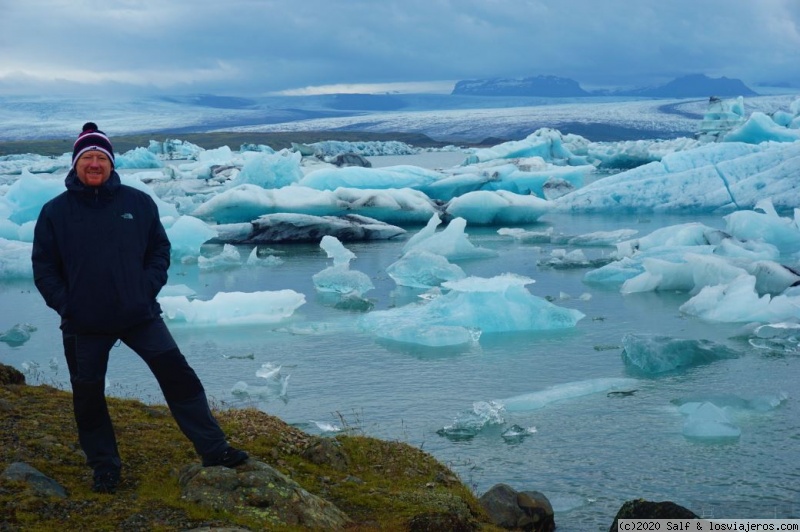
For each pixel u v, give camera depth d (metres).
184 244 26.25
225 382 12.03
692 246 23.14
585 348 13.90
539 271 23.02
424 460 7.11
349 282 19.58
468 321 15.38
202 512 5.08
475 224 36.97
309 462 6.76
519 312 15.66
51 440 6.15
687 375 12.09
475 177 43.16
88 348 5.26
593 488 7.90
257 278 22.41
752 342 13.90
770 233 26.09
